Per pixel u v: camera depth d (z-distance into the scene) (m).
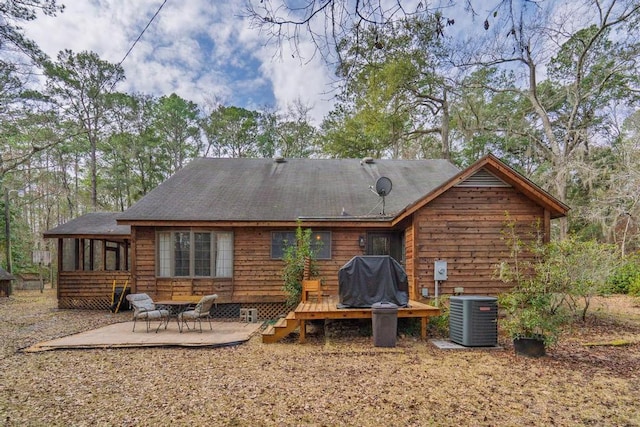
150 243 11.05
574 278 7.84
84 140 30.14
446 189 9.33
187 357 6.30
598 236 18.66
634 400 4.27
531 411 3.96
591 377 5.06
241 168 14.61
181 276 10.96
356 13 2.86
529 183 9.18
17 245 24.05
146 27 4.22
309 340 7.68
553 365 5.62
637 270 14.53
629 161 15.56
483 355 6.23
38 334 8.38
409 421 3.72
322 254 11.14
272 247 11.15
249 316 10.05
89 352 6.68
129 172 32.69
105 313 11.83
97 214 14.34
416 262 9.52
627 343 6.94
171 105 33.06
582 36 17.25
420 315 7.39
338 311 7.43
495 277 9.47
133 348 6.94
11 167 23.44
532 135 21.25
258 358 6.20
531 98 19.62
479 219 9.61
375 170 14.68
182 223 10.70
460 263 9.51
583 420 3.76
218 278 10.98
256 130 35.44
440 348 6.69
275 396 4.41
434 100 19.89
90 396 4.50
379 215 10.85
